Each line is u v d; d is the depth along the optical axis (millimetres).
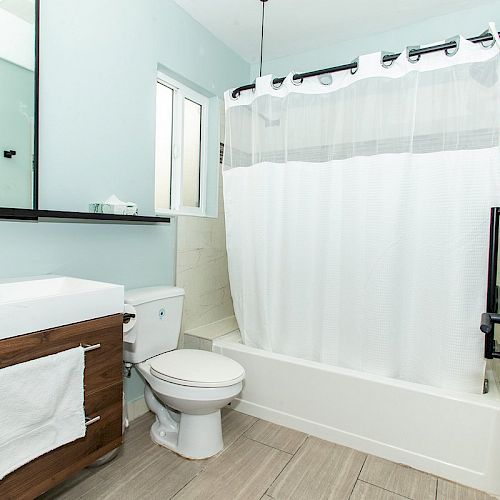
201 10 2186
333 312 1887
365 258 1771
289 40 2527
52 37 1495
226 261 2684
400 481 1524
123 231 1859
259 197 2035
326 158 1864
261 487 1469
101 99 1713
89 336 1237
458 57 1519
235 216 2137
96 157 1706
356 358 1828
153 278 2059
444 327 1624
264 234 2041
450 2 2072
